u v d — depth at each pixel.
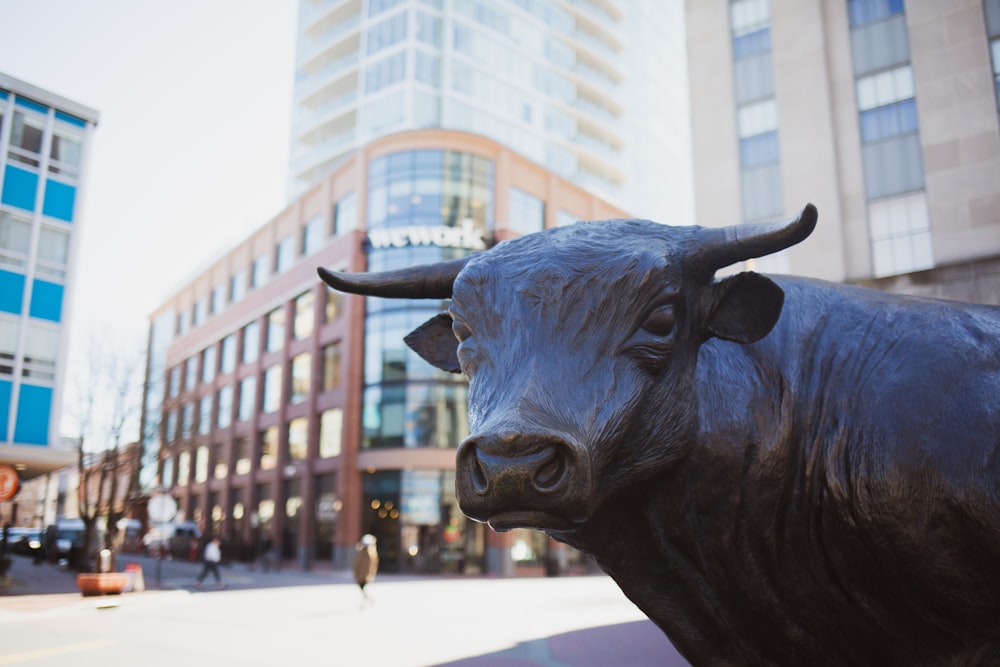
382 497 34.31
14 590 19.77
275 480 40.91
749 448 2.53
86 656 9.99
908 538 2.28
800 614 2.58
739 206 18.70
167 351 57.59
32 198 26.34
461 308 2.42
